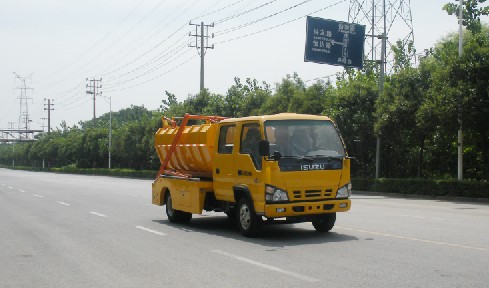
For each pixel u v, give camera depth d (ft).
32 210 63.93
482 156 88.22
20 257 32.83
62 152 342.23
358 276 25.30
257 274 26.40
